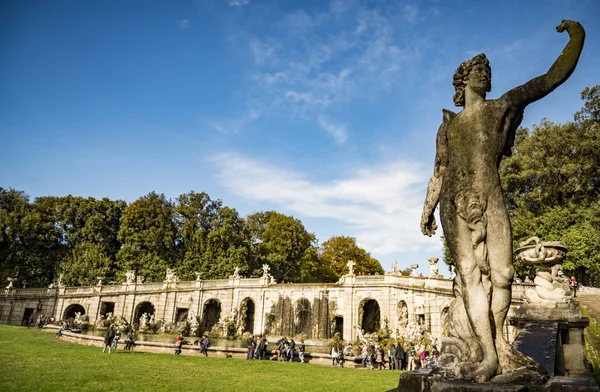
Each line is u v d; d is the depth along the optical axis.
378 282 47.34
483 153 5.16
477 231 5.01
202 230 70.44
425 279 44.97
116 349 32.16
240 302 55.62
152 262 69.50
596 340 16.67
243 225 75.06
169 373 20.70
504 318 4.93
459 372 4.60
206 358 29.39
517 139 47.31
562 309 9.43
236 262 68.69
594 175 40.94
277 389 17.39
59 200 73.56
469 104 5.38
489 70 5.45
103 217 74.56
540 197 41.94
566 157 41.03
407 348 33.66
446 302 42.44
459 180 5.21
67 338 38.28
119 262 70.44
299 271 79.19
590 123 42.94
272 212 84.69
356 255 83.06
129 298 59.50
